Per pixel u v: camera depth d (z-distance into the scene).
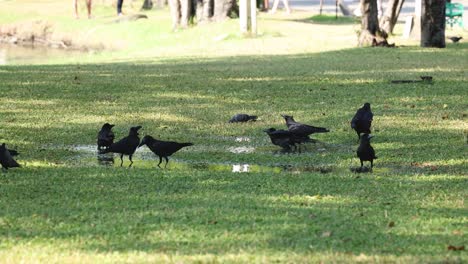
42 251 9.66
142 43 50.19
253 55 37.88
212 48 42.19
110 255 9.48
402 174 14.62
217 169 15.28
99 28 57.62
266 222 10.93
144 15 60.81
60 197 12.47
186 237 10.23
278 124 19.48
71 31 59.91
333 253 9.53
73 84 26.62
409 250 9.72
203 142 17.69
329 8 75.06
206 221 10.97
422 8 39.94
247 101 23.00
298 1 87.81
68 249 9.76
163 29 53.19
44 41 61.78
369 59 34.59
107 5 72.25
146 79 27.97
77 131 18.91
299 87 25.64
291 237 10.21
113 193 12.75
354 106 21.97
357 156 15.70
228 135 18.42
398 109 21.52
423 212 11.59
